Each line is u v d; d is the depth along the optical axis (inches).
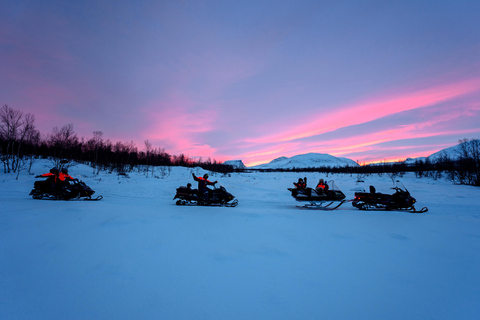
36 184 376.2
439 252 156.8
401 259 143.6
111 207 278.4
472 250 161.8
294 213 287.0
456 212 351.9
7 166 708.7
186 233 182.2
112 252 139.7
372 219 265.0
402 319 86.0
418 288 109.2
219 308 89.5
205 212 279.3
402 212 339.0
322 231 202.4
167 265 125.0
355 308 91.9
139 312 85.6
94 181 643.5
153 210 280.1
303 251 152.3
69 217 217.2
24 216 215.5
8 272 113.3
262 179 1018.7
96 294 96.5
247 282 109.9
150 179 778.2
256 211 300.0
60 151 936.3
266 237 179.5
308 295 100.5
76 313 84.3
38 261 125.4
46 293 96.6
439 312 91.0
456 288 110.1
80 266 120.8
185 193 376.8
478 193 579.5
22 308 86.7
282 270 123.8
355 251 155.3
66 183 385.1
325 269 126.6
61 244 150.2
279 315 86.1
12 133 700.7
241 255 141.7
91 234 170.9
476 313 90.6
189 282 108.3
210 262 130.4
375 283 113.0
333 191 388.2
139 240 161.6
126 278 110.0
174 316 83.9
